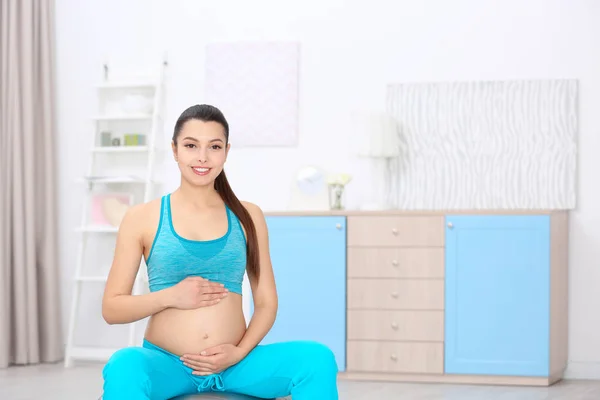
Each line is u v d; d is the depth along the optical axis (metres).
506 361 4.16
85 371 4.52
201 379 2.08
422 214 4.21
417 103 4.65
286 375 2.05
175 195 2.22
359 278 4.26
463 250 4.19
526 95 4.57
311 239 4.30
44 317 4.80
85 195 4.94
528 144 4.57
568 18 4.55
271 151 4.78
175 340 2.10
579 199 4.54
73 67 4.96
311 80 4.75
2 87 4.67
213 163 2.14
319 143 4.74
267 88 4.78
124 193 4.83
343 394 3.90
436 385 4.16
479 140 4.61
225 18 4.84
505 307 4.16
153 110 4.85
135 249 2.17
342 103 4.72
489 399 3.82
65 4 4.96
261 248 2.29
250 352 2.13
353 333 4.27
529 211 4.14
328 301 4.28
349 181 4.55
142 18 4.91
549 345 4.14
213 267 2.16
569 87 4.53
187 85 4.87
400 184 4.66
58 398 3.81
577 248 4.53
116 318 2.12
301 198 4.71
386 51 4.69
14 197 4.67
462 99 4.62
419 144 4.65
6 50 4.68
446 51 4.64
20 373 4.45
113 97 4.95
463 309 4.18
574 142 4.53
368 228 4.26
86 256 4.95
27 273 4.70
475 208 4.61
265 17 4.80
